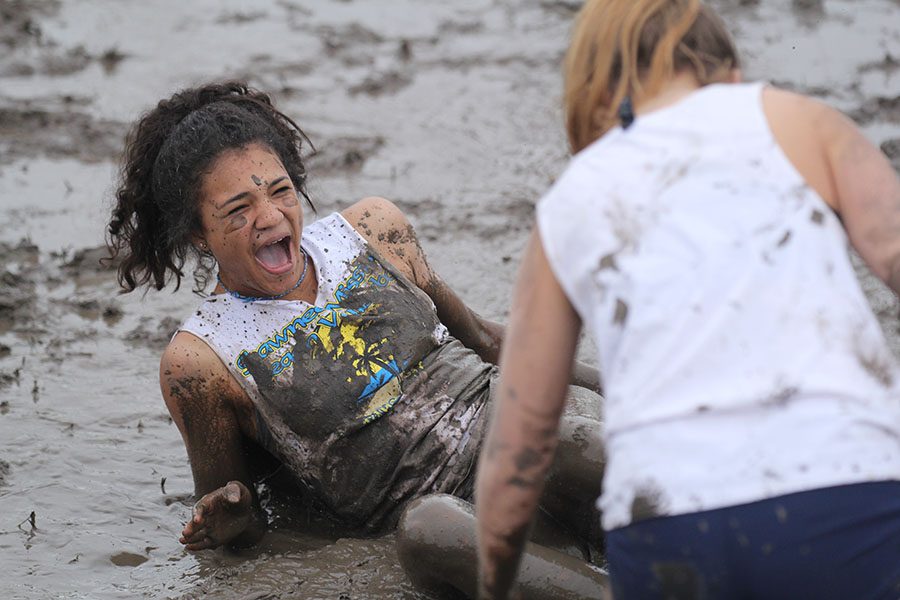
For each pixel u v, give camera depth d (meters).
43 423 12.95
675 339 6.12
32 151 19.53
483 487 6.73
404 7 25.94
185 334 10.68
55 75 22.27
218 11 25.53
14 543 10.91
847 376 6.09
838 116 6.73
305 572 10.16
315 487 10.78
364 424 10.53
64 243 16.81
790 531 5.87
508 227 17.17
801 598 5.95
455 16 25.41
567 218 6.50
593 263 6.40
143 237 11.23
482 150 19.61
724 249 6.24
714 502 5.92
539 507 10.07
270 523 11.23
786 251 6.26
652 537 6.04
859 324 6.26
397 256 11.38
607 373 6.34
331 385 10.55
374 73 22.61
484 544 6.84
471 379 10.83
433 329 10.97
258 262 10.50
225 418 10.68
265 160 10.48
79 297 15.60
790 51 22.70
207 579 10.27
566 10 25.58
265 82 22.06
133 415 13.20
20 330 14.86
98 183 18.50
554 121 20.56
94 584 10.29
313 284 10.92
